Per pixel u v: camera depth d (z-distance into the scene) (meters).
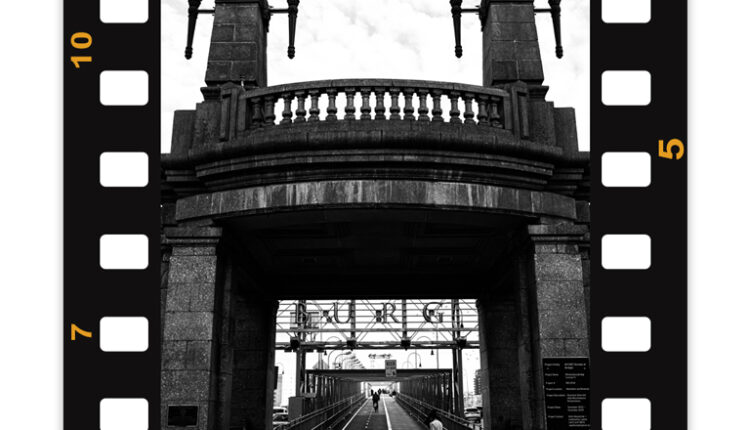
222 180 11.78
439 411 30.81
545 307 11.36
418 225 13.64
